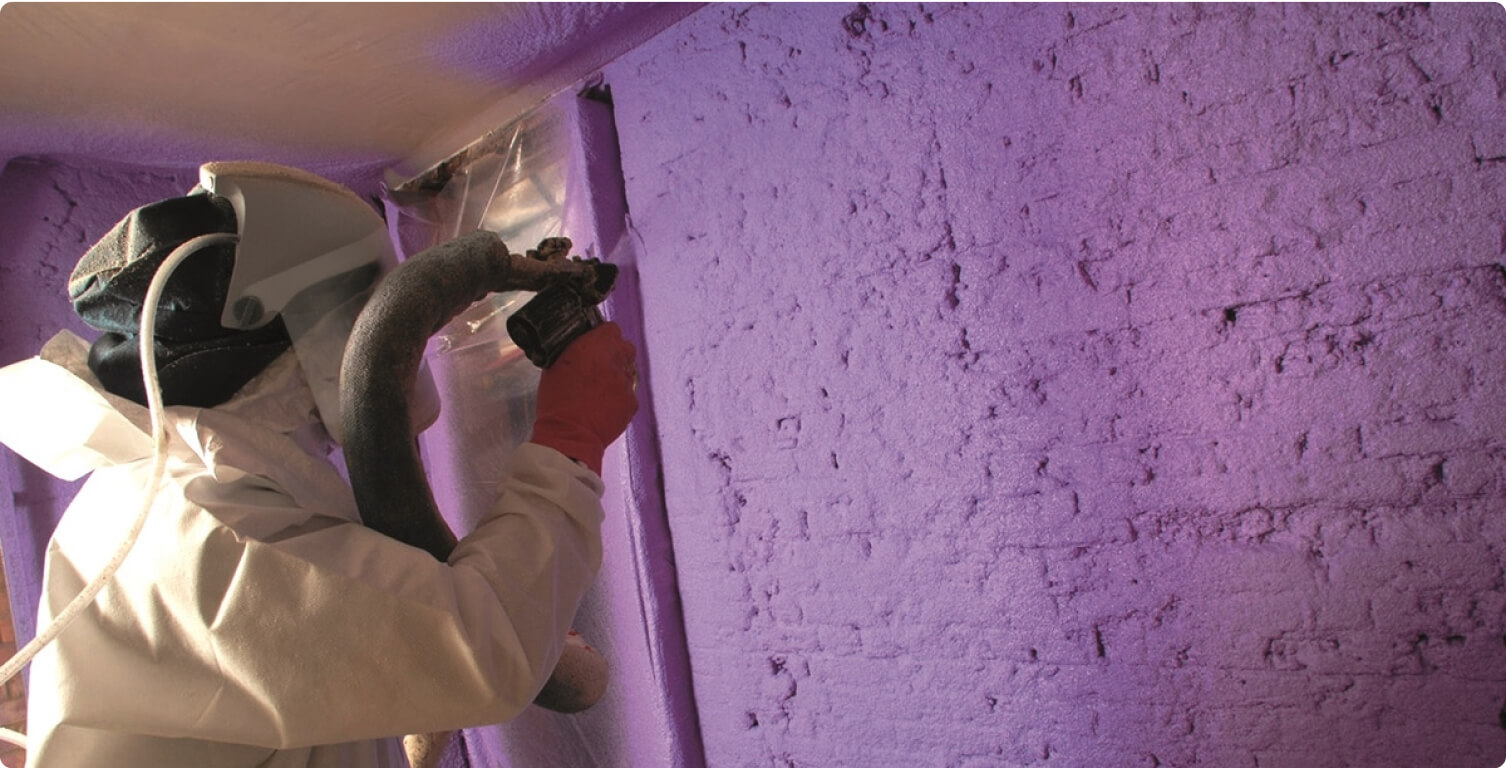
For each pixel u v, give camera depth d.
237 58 1.20
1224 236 0.91
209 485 0.73
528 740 1.85
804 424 1.27
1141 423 0.98
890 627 1.22
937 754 1.20
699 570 1.44
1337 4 0.83
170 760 0.72
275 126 1.50
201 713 0.68
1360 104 0.83
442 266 0.74
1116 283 0.98
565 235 1.54
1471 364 0.80
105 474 0.82
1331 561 0.89
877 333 1.18
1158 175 0.94
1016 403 1.07
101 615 0.71
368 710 0.68
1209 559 0.96
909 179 1.13
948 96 1.08
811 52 1.20
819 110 1.20
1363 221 0.83
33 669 0.75
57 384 0.79
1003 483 1.09
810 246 1.23
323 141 1.60
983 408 1.10
